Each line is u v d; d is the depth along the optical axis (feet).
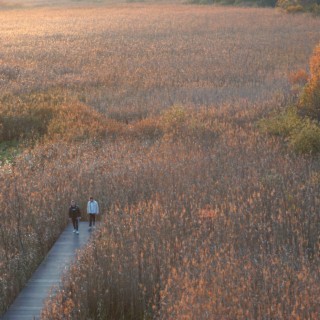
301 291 82.53
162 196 124.88
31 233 107.55
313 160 155.22
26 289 91.30
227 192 127.34
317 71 223.51
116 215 114.42
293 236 103.09
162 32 499.51
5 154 177.99
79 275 90.89
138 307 88.74
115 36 476.54
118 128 189.88
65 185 134.31
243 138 173.37
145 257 95.76
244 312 77.20
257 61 323.78
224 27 525.34
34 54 372.38
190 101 224.94
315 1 629.10
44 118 201.57
